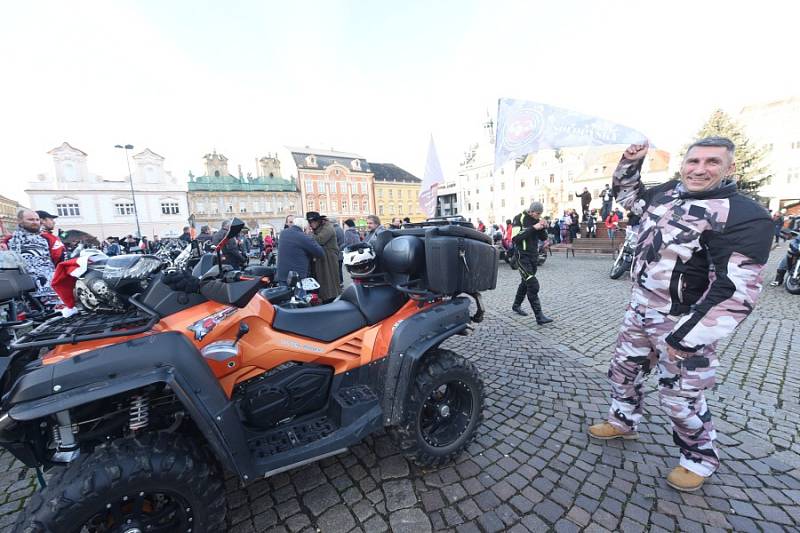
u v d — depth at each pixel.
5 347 1.88
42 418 1.59
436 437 2.37
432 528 1.91
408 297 2.56
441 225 2.79
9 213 49.69
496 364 4.02
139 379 1.49
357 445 2.64
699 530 1.83
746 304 1.72
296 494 2.19
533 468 2.34
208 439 1.63
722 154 1.82
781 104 37.00
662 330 2.10
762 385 3.31
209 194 52.62
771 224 1.69
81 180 45.00
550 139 2.69
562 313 6.05
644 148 2.25
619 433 2.58
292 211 59.50
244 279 1.96
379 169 73.44
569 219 18.59
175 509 1.62
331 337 2.27
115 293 1.75
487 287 2.62
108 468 1.41
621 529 1.86
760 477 2.20
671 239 1.97
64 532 1.34
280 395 2.09
